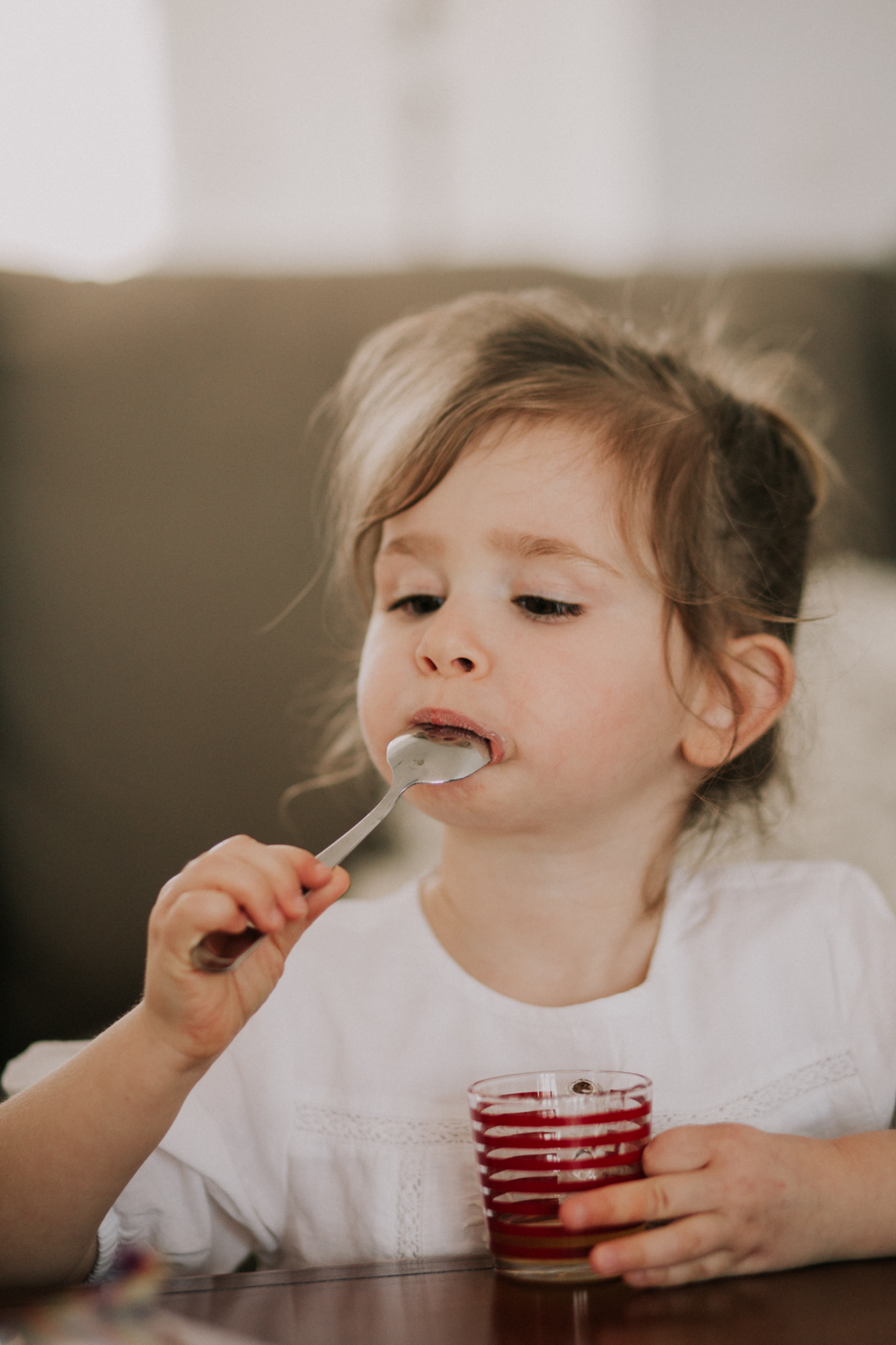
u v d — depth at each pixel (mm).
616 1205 518
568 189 1944
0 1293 555
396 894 852
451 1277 547
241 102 1844
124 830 1570
